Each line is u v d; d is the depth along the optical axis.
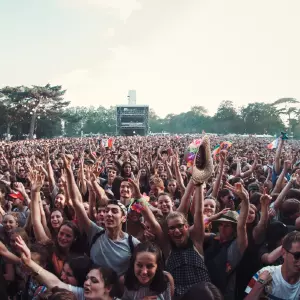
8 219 3.55
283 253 2.21
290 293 2.18
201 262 2.67
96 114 91.50
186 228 2.69
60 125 65.44
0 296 2.86
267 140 39.22
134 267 2.25
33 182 3.34
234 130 80.06
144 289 2.27
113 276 2.20
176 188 5.29
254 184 4.98
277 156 7.14
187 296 1.86
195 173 2.74
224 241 2.90
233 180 5.61
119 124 54.41
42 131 60.19
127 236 2.78
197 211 2.84
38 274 2.33
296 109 71.69
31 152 15.70
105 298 2.14
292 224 3.65
